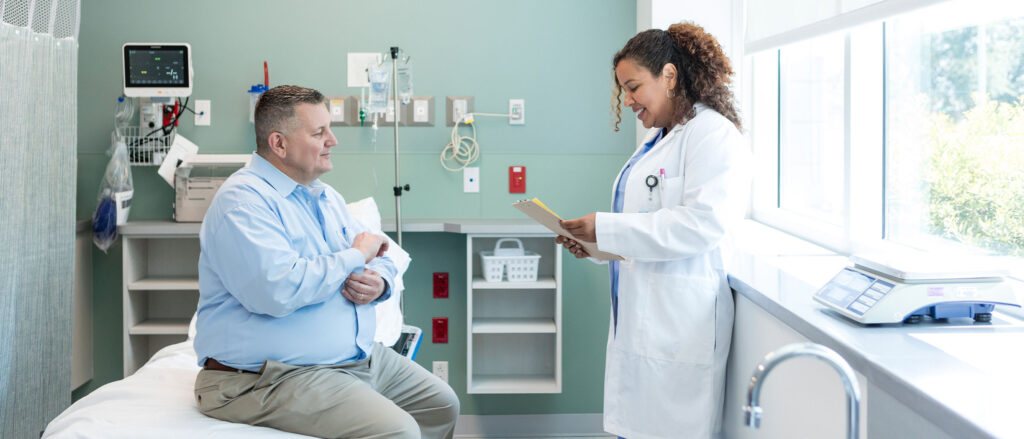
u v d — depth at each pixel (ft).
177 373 6.49
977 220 6.19
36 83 8.28
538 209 6.06
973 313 4.79
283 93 5.88
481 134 10.96
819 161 8.80
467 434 11.18
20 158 8.02
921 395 3.53
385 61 10.77
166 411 5.55
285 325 5.66
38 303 8.42
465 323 11.14
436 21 10.80
